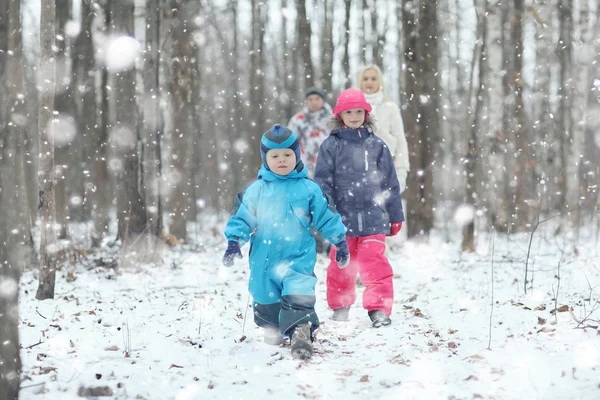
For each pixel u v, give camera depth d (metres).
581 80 11.29
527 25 11.73
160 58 8.42
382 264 4.57
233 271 7.16
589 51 11.35
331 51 15.27
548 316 4.19
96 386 2.96
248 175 17.12
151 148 7.47
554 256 7.30
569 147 10.91
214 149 17.12
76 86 9.09
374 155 4.73
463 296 5.27
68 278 6.37
